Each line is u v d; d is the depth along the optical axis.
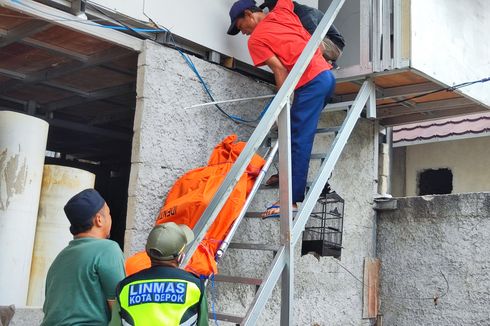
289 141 4.02
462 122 9.22
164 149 4.57
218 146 4.69
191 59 4.85
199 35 4.94
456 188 9.84
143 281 2.69
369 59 5.41
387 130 7.20
